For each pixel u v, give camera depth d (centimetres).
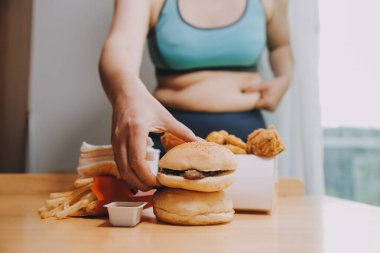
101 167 64
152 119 60
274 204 68
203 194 54
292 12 143
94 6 147
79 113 147
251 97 117
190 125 111
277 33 132
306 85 140
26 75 147
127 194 62
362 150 157
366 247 43
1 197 87
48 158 146
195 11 109
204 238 46
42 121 145
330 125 150
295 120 146
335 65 150
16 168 150
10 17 156
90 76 147
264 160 65
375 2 149
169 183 52
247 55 111
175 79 113
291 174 147
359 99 151
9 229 50
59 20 145
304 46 141
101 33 148
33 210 66
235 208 64
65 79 146
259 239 46
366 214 65
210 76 111
